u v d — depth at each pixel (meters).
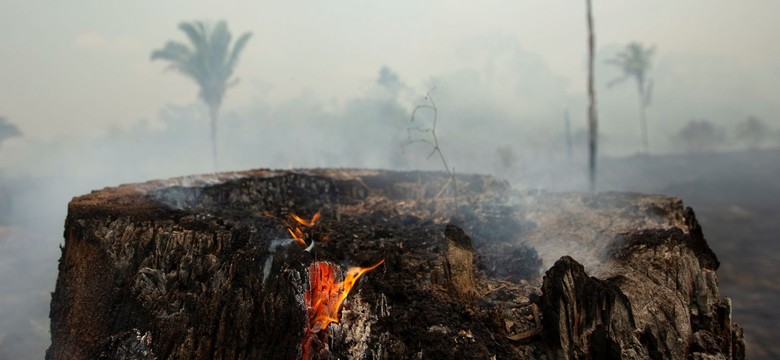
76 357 4.67
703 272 5.16
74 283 5.09
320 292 4.38
